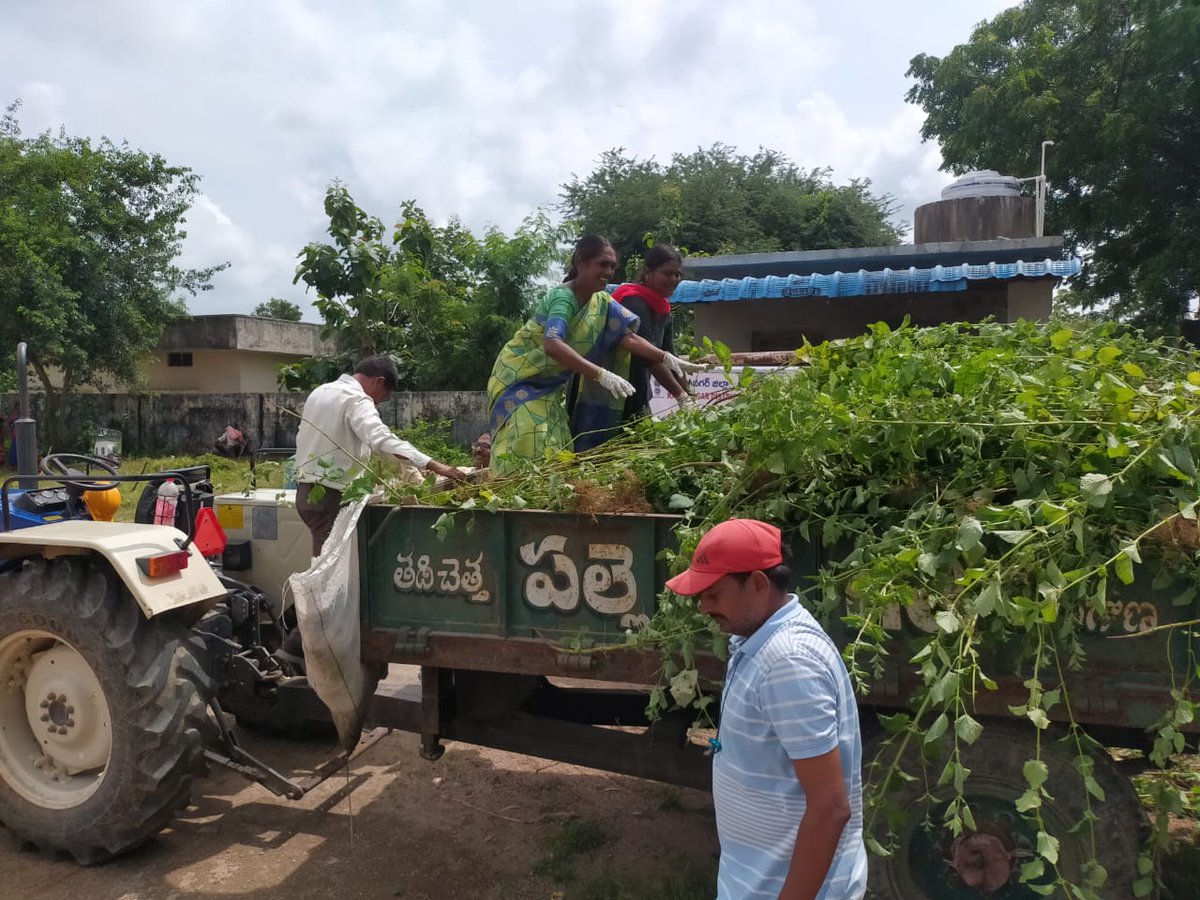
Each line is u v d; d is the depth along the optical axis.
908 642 2.61
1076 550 2.41
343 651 3.20
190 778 3.60
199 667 3.64
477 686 3.48
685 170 22.20
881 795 2.38
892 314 9.75
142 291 20.34
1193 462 2.40
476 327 16.47
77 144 20.33
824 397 2.70
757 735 1.94
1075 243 16.44
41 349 17.89
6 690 3.88
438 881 3.52
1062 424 2.60
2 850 3.83
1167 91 14.43
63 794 3.73
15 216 17.80
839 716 1.93
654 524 2.84
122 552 3.53
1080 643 2.50
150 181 20.78
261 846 3.79
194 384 25.47
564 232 16.91
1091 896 2.31
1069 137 15.55
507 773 4.57
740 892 1.97
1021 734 2.57
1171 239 14.76
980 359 2.83
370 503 3.36
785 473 2.78
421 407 15.56
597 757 3.38
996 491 2.58
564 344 4.04
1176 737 2.29
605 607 2.92
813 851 1.82
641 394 4.72
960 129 16.72
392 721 3.72
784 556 2.53
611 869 3.62
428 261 17.55
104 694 3.54
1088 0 15.38
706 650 2.77
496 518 3.06
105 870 3.61
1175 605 2.43
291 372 15.20
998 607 2.24
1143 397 2.61
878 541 2.59
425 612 3.21
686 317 15.59
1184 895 3.24
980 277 8.46
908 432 2.66
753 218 20.89
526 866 3.64
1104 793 2.50
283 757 4.74
